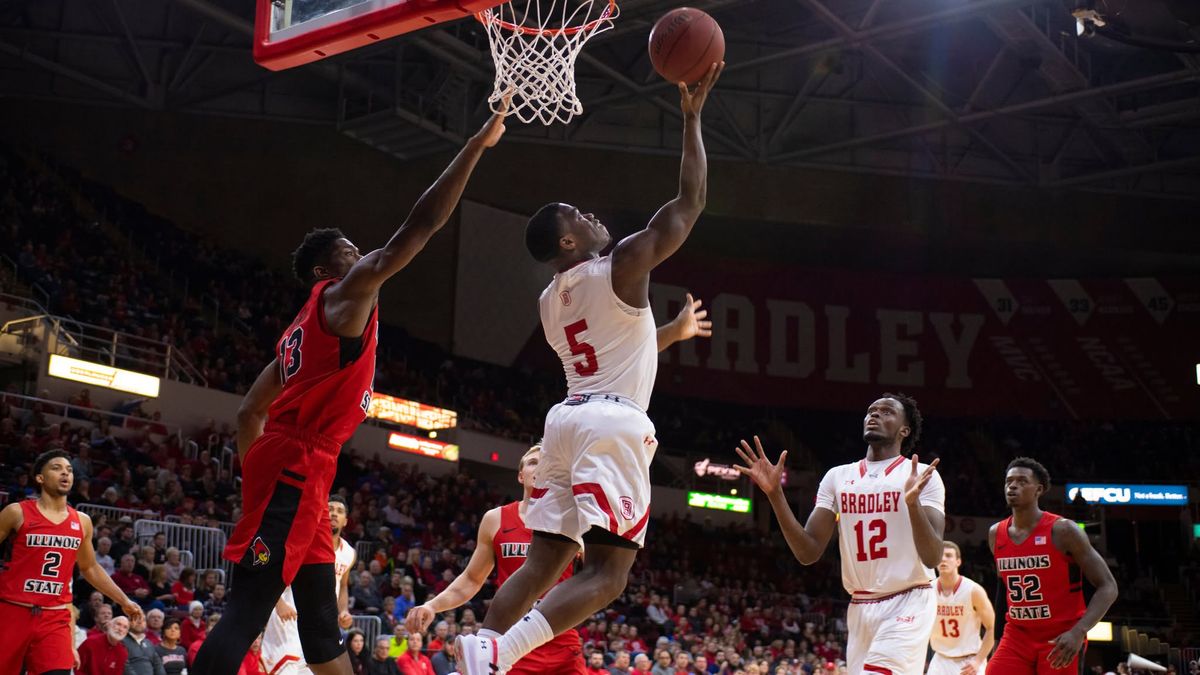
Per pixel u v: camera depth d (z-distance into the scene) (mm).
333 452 4074
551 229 4094
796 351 32031
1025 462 6484
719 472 29797
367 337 4086
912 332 32438
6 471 16344
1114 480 30922
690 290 31859
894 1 25172
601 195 29312
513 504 5809
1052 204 30812
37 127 26297
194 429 21594
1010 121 30000
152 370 22312
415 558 18875
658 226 3928
